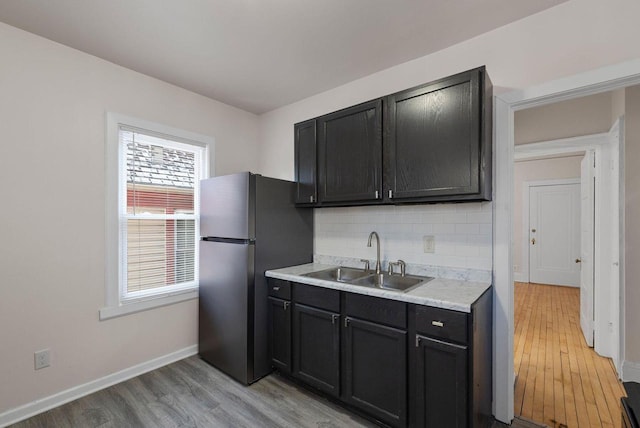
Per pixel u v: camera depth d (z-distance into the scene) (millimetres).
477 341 1611
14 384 1948
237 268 2447
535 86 1850
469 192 1788
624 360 2355
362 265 2658
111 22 1904
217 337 2623
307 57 2332
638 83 1606
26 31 1998
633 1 1590
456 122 1839
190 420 1955
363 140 2264
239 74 2596
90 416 1995
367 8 1782
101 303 2318
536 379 2455
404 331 1756
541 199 5855
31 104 2020
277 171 3361
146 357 2570
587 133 2691
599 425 1914
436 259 2262
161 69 2500
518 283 5949
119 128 2445
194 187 2982
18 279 1968
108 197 2352
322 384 2139
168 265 2770
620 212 2377
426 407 1665
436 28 1983
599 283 2852
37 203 2039
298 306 2297
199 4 1741
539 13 1842
